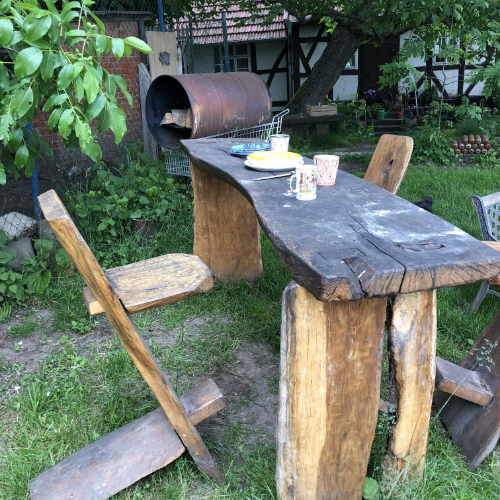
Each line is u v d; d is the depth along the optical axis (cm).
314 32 1334
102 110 236
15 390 251
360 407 163
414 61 1391
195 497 185
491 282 181
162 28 675
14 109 223
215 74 501
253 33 1341
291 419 160
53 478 179
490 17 755
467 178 666
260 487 186
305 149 970
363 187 233
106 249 404
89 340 299
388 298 164
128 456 185
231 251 362
